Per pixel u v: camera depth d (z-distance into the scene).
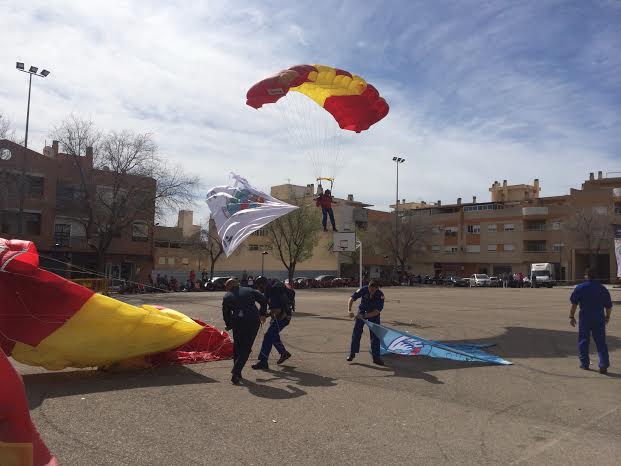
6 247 7.50
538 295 35.91
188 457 4.54
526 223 69.75
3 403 3.13
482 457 4.60
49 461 3.31
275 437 5.08
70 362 7.61
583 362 8.61
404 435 5.17
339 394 6.81
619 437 5.18
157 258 67.12
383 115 15.17
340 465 4.39
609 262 65.38
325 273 68.69
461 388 7.20
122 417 5.68
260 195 11.40
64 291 7.61
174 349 8.53
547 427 5.47
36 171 39.19
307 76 13.03
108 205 37.62
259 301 7.62
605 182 73.62
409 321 16.92
